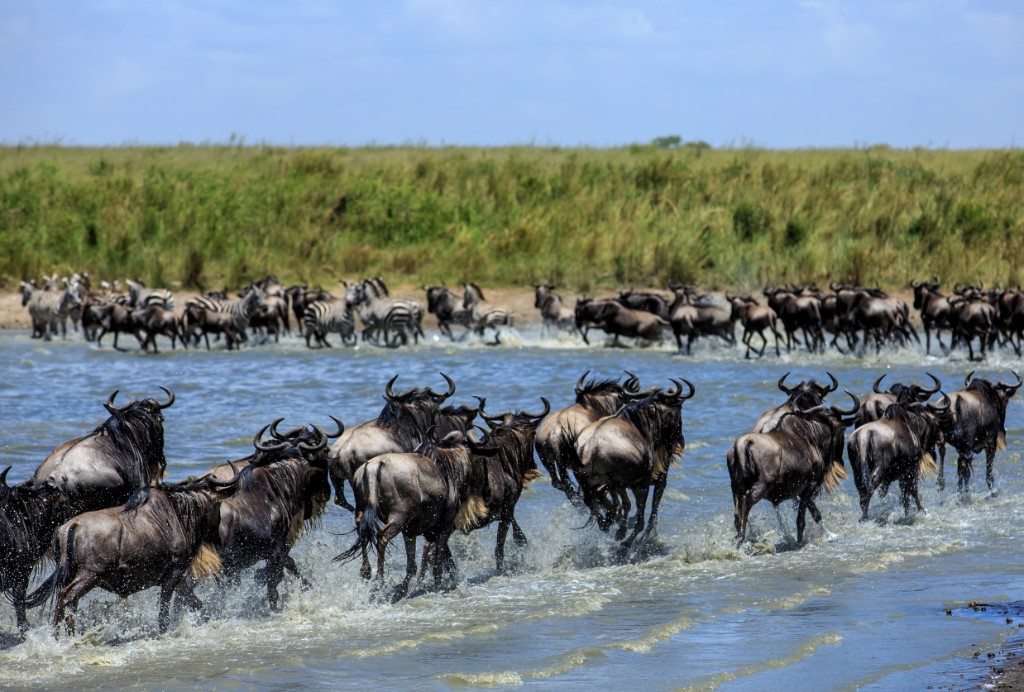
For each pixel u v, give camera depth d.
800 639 19.92
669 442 27.80
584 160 106.75
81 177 95.19
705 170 97.56
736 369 54.84
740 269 77.94
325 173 98.00
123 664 18.67
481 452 24.06
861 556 25.94
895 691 17.31
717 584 23.80
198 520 20.81
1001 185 92.75
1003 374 53.50
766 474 25.94
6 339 66.12
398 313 63.88
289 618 21.41
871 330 61.44
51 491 21.02
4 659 18.89
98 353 61.09
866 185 93.25
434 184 94.19
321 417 41.84
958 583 23.52
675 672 18.33
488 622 21.16
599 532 28.17
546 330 69.44
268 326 66.81
